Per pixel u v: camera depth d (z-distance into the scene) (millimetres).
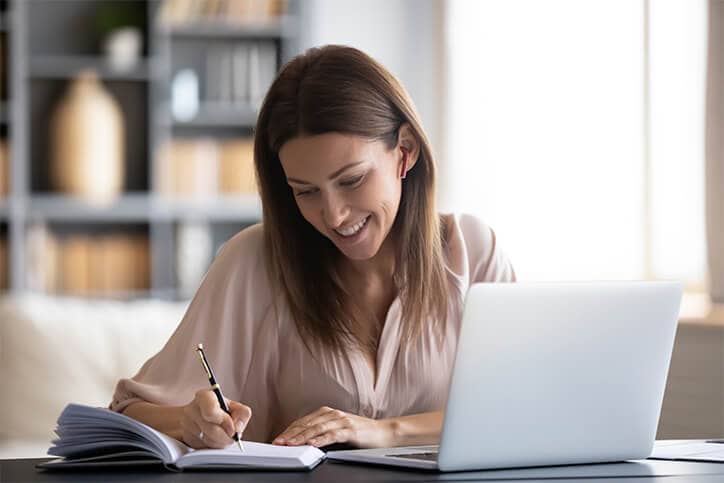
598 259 4840
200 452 1840
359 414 2379
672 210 4227
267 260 2398
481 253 2545
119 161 6934
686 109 4113
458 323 2432
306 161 2102
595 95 4844
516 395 1819
